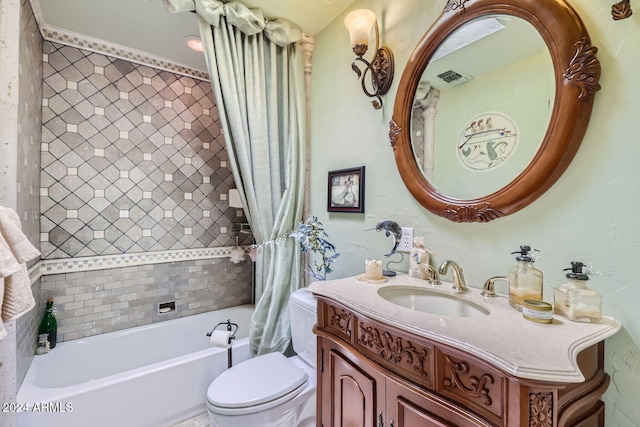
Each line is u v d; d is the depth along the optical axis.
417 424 0.74
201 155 2.52
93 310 2.05
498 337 0.68
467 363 0.66
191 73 2.48
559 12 0.87
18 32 1.16
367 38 1.41
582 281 0.78
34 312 1.71
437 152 1.22
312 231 1.71
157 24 1.89
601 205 0.82
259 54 1.90
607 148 0.81
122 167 2.17
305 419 1.44
